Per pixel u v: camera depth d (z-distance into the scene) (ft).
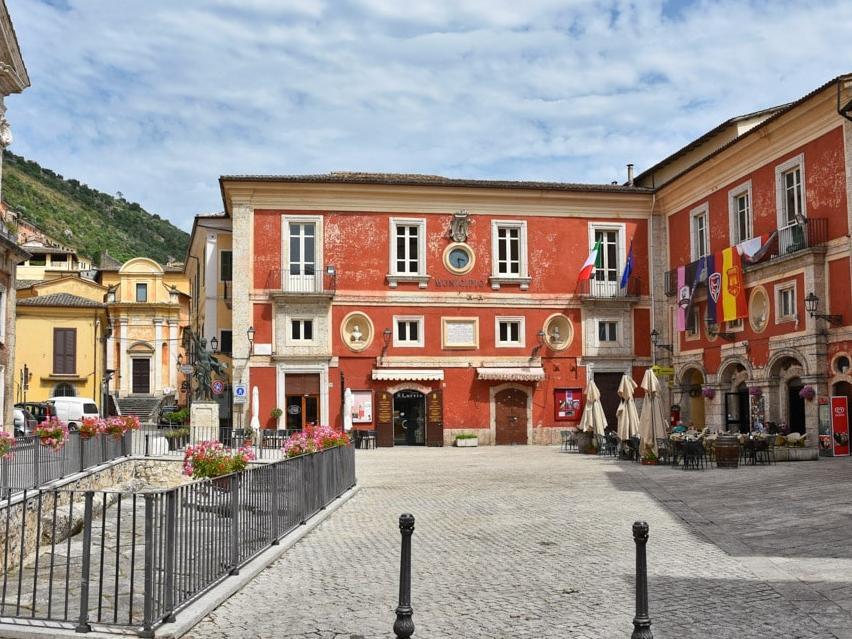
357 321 117.91
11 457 49.93
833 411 83.82
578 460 90.07
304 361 115.03
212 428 96.89
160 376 201.36
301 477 45.96
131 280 204.44
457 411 118.62
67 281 202.90
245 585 32.37
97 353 193.98
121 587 33.24
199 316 139.33
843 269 85.10
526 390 120.98
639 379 123.44
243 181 114.83
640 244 125.70
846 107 79.25
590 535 42.29
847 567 33.35
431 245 120.47
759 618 26.63
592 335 122.93
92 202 502.79
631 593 30.30
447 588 31.76
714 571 33.37
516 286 122.01
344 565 36.14
